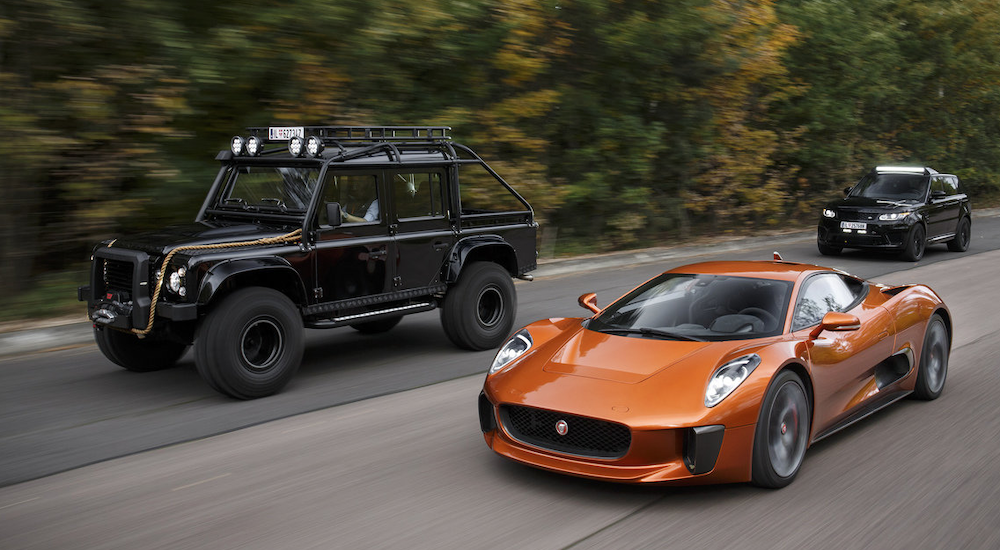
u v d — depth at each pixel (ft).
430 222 25.94
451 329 26.61
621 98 55.72
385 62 39.96
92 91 31.24
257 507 14.11
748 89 63.57
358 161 23.98
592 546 12.42
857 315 18.58
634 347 15.90
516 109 46.42
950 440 17.52
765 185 67.82
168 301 20.65
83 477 15.66
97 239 35.17
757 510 13.75
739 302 17.10
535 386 15.17
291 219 23.03
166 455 16.94
